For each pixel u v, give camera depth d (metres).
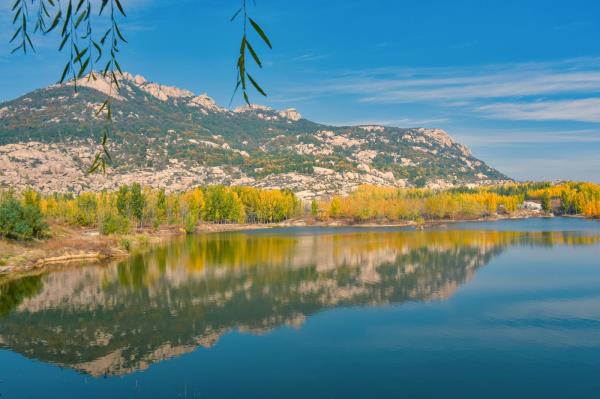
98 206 135.00
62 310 49.31
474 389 29.53
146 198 151.75
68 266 79.56
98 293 57.44
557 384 30.14
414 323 43.91
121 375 32.09
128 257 90.94
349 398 28.38
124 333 41.44
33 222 92.88
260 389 29.72
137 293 57.38
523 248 99.62
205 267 77.19
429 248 102.25
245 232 159.00
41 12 7.41
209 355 35.88
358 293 57.06
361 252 96.25
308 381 30.92
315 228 177.88
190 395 28.91
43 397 28.58
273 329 42.44
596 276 65.88
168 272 72.38
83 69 7.34
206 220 190.00
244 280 65.56
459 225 182.12
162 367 33.56
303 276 68.69
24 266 77.25
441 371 32.38
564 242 110.62
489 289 58.44
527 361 34.03
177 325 43.91
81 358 35.38
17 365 34.00
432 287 60.25
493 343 37.94
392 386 30.03
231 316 46.91
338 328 42.50
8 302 52.81
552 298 52.97
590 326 42.12
